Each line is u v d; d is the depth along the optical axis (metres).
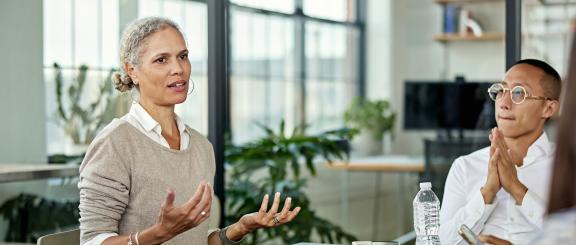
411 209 5.87
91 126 3.74
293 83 6.53
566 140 0.82
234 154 4.15
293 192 4.55
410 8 7.82
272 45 6.23
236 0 5.73
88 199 1.97
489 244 2.00
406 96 6.96
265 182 4.33
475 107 6.52
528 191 2.23
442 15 7.52
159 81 2.04
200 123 3.65
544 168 2.38
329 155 5.11
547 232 0.84
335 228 4.94
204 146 2.21
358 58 7.58
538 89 2.33
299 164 4.91
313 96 6.83
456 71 7.43
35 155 3.80
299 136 4.84
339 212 5.51
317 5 6.94
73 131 3.76
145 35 2.04
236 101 5.73
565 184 0.83
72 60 3.79
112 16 3.81
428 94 6.83
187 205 1.76
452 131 6.66
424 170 5.88
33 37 3.80
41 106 3.80
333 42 7.16
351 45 7.46
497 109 2.40
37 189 3.66
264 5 6.12
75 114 3.77
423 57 7.62
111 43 3.78
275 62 6.28
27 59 3.80
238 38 5.77
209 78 3.61
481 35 7.12
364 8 7.67
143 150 2.03
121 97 3.70
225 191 3.97
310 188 5.05
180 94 2.06
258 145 4.41
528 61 2.38
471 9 7.26
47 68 3.80
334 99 7.16
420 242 2.10
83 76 3.77
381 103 7.30
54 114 3.79
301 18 6.68
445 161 5.79
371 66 7.63
